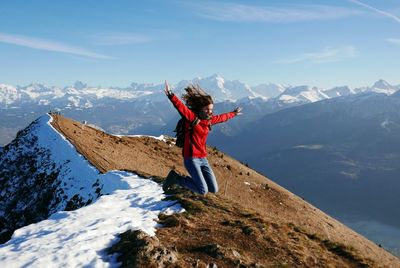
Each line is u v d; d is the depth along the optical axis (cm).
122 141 6938
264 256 1181
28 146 5841
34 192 4634
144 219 1358
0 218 4425
